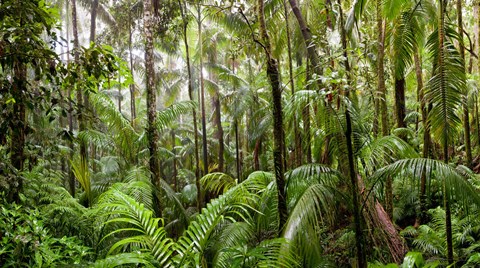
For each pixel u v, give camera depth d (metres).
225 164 15.20
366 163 3.77
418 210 6.76
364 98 5.59
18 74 3.10
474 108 9.42
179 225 7.25
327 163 4.29
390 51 5.68
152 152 6.07
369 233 3.80
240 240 3.97
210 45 11.43
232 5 4.39
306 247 3.00
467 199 3.06
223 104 13.00
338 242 4.39
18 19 2.71
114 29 11.09
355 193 3.35
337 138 3.62
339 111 3.56
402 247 4.46
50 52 2.69
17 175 3.04
